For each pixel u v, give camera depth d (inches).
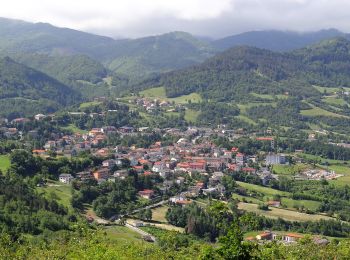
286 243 6077.8
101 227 7027.6
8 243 5187.0
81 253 4266.7
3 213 6446.9
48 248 5123.0
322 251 4473.4
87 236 5575.8
